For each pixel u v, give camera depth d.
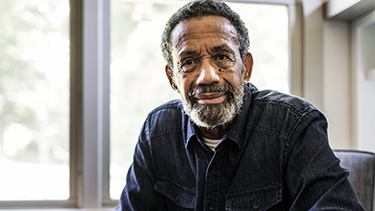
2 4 1.57
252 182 0.92
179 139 1.05
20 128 1.59
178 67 0.92
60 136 1.57
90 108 1.49
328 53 1.53
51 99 1.57
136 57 1.92
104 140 1.54
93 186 1.49
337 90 1.53
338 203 0.77
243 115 0.97
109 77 1.54
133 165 1.10
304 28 1.53
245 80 0.99
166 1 1.58
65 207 1.53
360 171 1.07
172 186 1.02
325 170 0.81
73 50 1.52
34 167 1.58
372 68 1.50
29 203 1.54
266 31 1.65
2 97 1.58
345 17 1.49
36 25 1.57
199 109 0.89
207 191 0.94
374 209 1.03
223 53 0.88
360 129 1.50
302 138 0.88
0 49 1.58
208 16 0.89
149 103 1.85
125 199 1.06
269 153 0.91
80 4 1.51
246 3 1.56
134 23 1.94
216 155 0.94
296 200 0.85
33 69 1.58
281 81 1.62
